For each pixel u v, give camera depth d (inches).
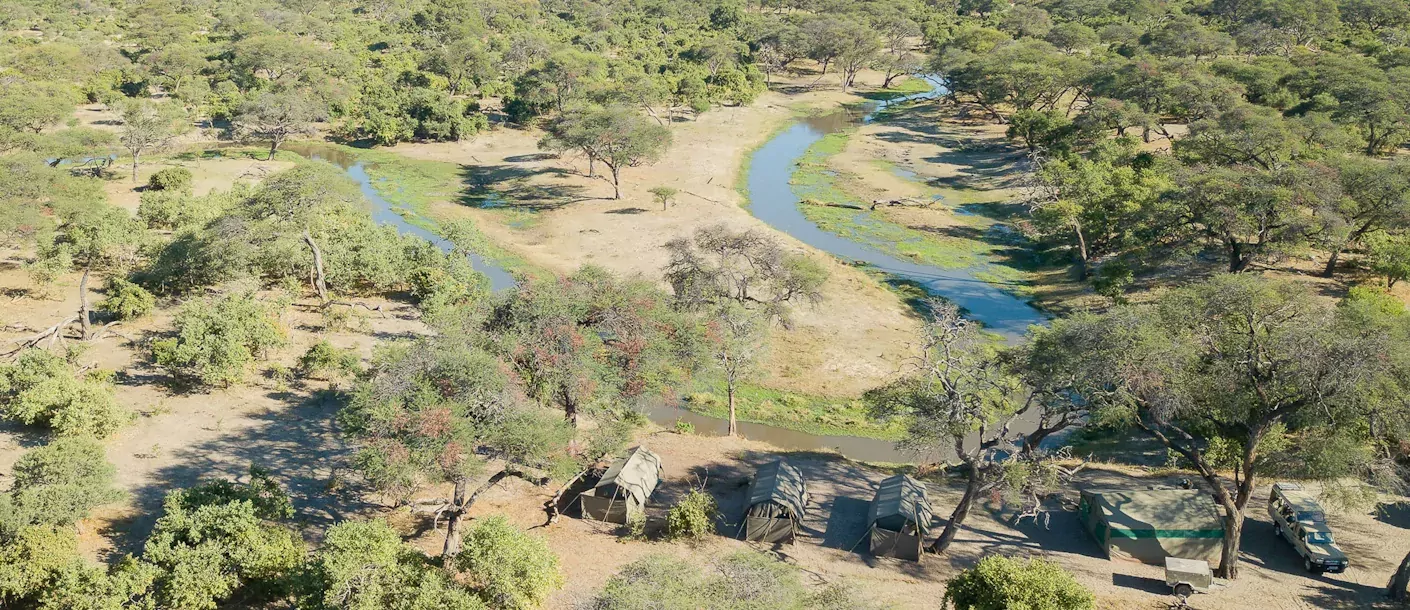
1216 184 2817.4
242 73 5816.9
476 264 3314.5
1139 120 4384.8
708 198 4131.4
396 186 4394.7
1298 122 3784.5
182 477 1771.7
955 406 1521.9
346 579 1228.5
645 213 3885.3
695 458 1984.5
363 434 1507.1
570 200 4104.3
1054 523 1718.8
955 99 6195.9
